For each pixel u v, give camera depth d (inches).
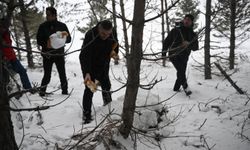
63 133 172.1
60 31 236.2
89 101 185.9
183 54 248.7
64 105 216.7
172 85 300.8
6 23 123.3
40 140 163.6
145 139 165.5
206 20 321.7
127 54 137.0
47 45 231.6
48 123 186.4
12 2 115.0
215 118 197.9
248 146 164.7
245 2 414.0
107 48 187.9
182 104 225.1
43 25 235.5
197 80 332.2
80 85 293.7
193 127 185.2
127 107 146.6
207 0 316.8
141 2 128.3
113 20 417.7
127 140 156.0
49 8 233.8
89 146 151.5
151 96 189.2
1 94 100.0
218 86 291.0
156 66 460.8
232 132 179.0
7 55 206.2
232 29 409.7
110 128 155.3
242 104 224.1
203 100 237.1
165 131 172.4
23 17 372.5
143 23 129.8
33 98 227.9
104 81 198.4
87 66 181.3
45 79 237.3
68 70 394.0
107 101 200.8
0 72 101.6
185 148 161.8
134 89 142.2
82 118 189.5
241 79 326.0
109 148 148.0
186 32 248.7
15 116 187.0
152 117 172.7
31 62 402.0
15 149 111.4
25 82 222.7
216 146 164.6
